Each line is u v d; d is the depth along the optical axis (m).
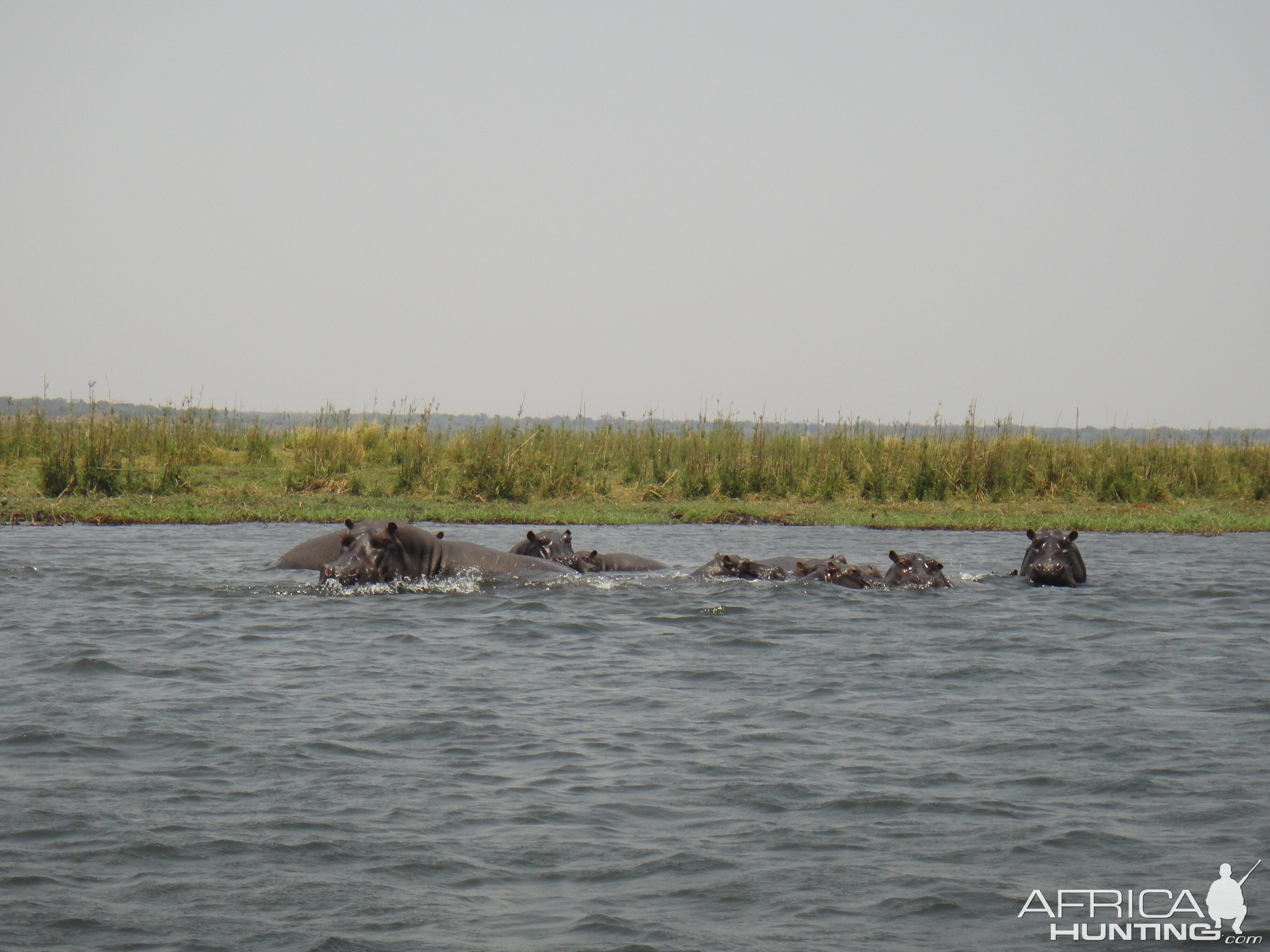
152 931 18.53
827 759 27.25
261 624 42.81
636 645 40.00
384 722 29.92
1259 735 29.33
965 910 19.64
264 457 104.25
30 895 19.62
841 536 77.00
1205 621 45.34
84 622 42.31
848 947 18.39
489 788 25.08
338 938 18.44
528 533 58.16
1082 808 24.16
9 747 27.19
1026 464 104.25
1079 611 47.34
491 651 38.75
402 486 93.69
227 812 23.45
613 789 25.09
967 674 35.97
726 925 19.09
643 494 95.94
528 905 19.69
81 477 86.88
